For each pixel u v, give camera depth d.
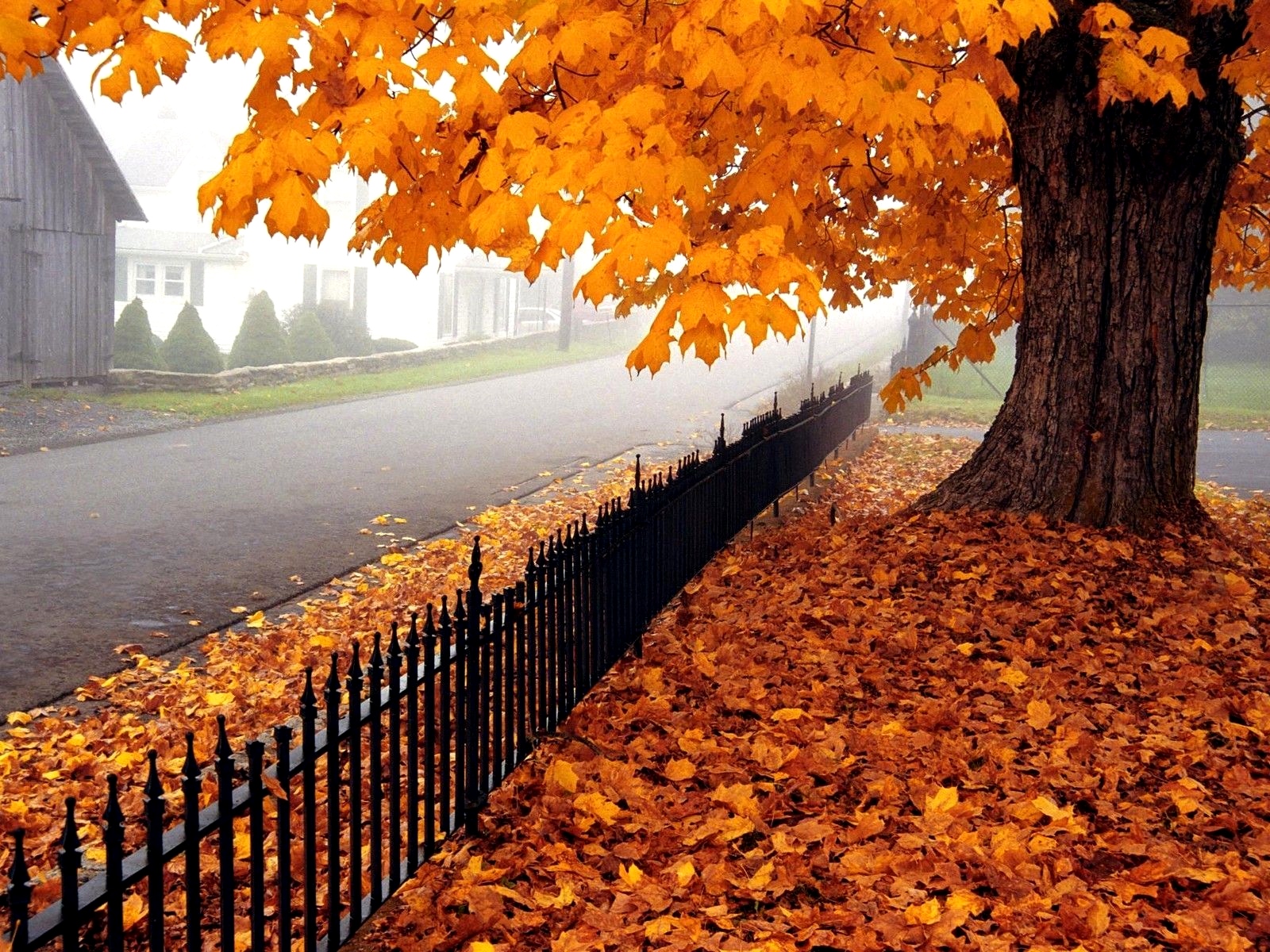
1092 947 3.63
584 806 4.71
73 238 24.67
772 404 29.88
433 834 4.19
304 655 8.22
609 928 3.86
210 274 46.69
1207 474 19.20
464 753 4.50
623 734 5.71
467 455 19.52
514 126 4.13
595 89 4.78
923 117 4.14
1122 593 7.61
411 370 35.75
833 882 4.14
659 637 7.30
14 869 2.20
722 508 9.63
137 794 5.60
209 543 12.02
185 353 31.92
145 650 8.38
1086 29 5.84
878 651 6.69
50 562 10.94
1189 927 3.70
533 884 4.25
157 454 18.47
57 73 23.27
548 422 25.06
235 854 4.71
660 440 22.66
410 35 4.24
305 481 16.30
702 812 4.78
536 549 11.97
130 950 4.10
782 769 5.14
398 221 5.16
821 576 8.14
